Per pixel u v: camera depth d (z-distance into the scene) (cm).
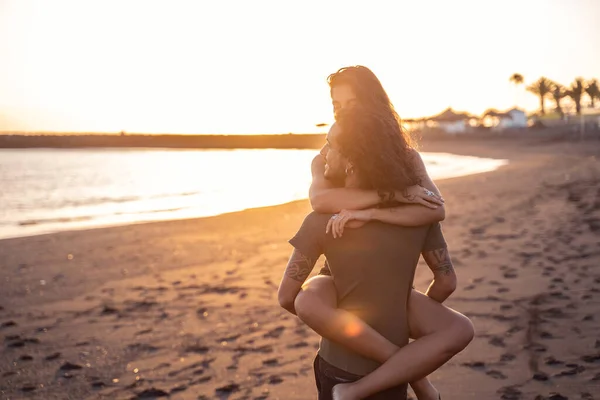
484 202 1378
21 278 735
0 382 393
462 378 356
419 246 202
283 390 362
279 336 470
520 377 353
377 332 195
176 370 406
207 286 663
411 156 208
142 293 642
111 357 438
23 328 518
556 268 610
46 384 388
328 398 205
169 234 1120
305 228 203
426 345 194
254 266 772
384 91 207
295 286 203
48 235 1126
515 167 3275
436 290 215
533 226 909
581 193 1339
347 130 196
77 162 7269
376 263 195
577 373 353
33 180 3650
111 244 1007
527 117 11375
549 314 464
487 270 630
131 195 2434
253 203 1988
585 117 9369
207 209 1806
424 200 195
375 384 190
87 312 568
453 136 10738
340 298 201
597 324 433
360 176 196
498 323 453
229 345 453
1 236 1240
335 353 202
